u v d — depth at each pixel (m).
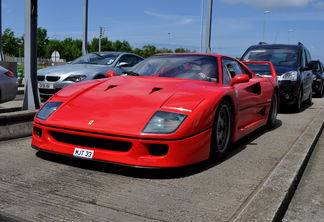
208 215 2.07
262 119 4.79
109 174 2.74
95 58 7.91
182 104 2.87
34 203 2.11
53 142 2.90
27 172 2.69
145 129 2.63
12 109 5.57
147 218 1.98
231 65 4.15
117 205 2.15
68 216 1.95
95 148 2.77
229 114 3.43
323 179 3.10
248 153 3.70
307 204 2.50
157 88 3.17
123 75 3.84
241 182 2.72
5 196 2.19
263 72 7.30
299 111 7.77
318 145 4.45
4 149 3.38
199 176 2.80
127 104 2.91
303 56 8.19
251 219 1.92
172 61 3.90
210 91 3.16
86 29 15.12
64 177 2.62
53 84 6.71
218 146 3.24
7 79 5.51
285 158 3.24
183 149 2.70
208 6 11.96
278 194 2.31
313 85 12.48
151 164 2.63
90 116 2.83
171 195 2.36
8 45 57.91
